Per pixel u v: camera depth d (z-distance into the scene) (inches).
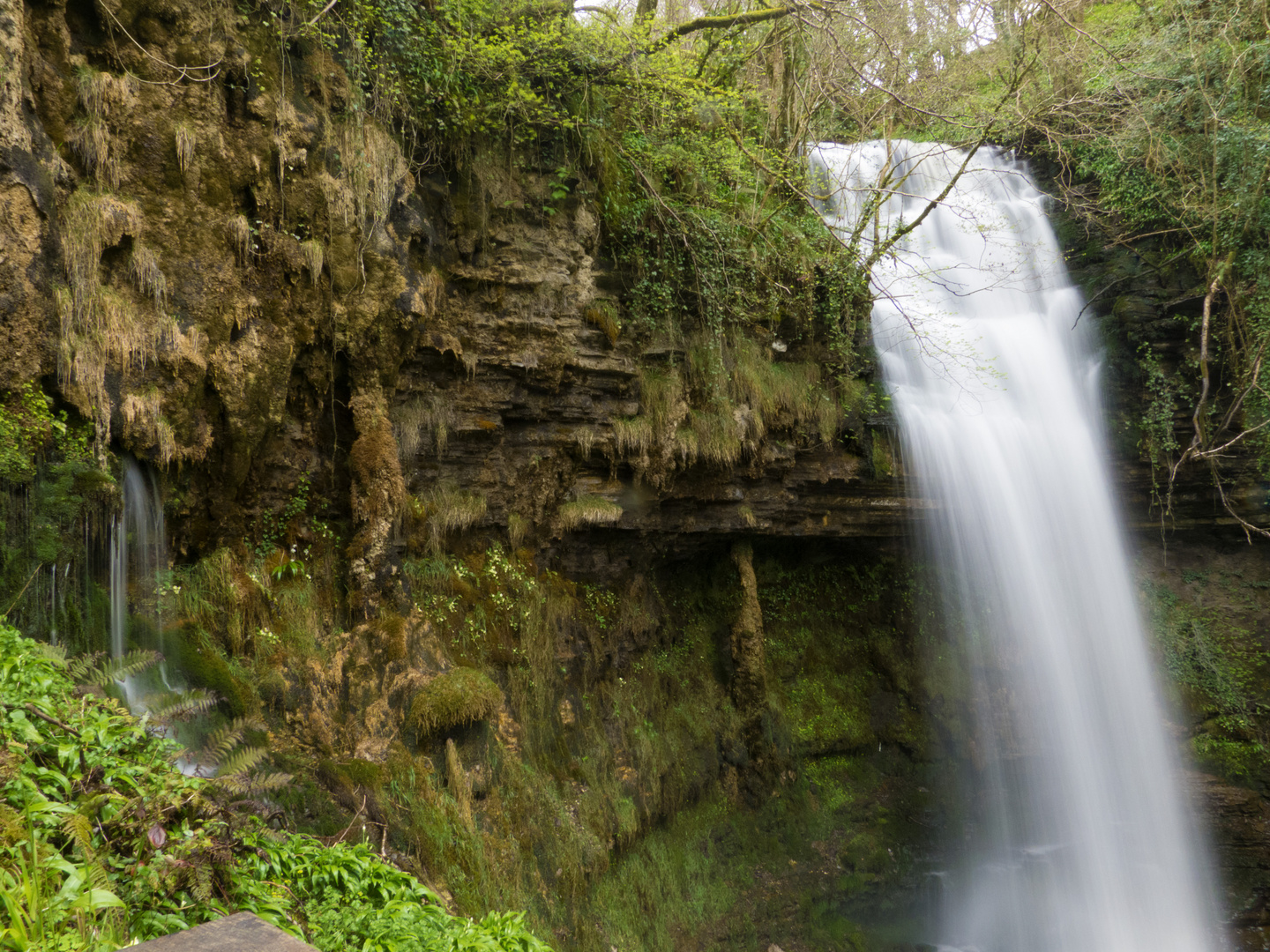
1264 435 567.5
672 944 391.9
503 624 393.4
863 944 465.4
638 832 411.8
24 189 217.9
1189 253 590.2
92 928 117.7
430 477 383.6
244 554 312.2
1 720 155.8
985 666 559.2
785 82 547.5
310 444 338.3
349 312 326.6
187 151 265.0
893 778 553.6
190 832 155.3
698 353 456.8
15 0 219.1
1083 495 598.2
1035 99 575.2
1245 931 536.1
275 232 298.7
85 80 241.0
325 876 188.1
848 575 598.9
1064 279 655.1
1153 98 565.9
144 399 255.4
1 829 128.6
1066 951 521.0
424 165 362.6
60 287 230.5
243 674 284.7
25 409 219.8
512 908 314.0
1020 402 592.1
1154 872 549.3
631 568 482.0
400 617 345.4
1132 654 591.8
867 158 630.5
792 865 482.6
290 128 299.3
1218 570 626.8
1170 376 604.1
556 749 392.8
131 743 178.7
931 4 559.8
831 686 564.4
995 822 553.9
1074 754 548.7
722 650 523.5
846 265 499.2
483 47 360.5
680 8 572.1
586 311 418.0
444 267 373.4
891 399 526.6
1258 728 581.6
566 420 422.9
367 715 314.8
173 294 266.7
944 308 597.3
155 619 264.8
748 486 491.2
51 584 225.0
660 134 458.6
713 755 483.5
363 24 330.0
